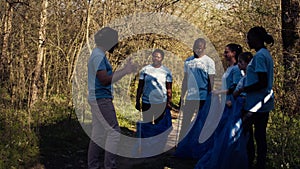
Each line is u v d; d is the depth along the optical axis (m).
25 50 7.99
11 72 7.06
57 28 9.18
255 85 4.37
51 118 6.83
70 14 9.47
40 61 8.15
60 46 9.03
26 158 5.20
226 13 10.55
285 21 7.31
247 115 4.52
